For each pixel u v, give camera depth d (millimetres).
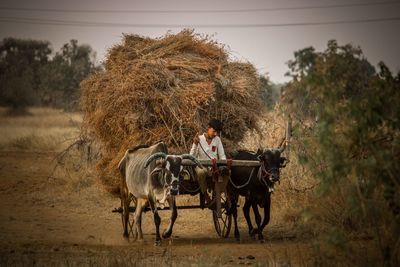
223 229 26578
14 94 122000
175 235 27094
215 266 19125
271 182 24203
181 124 25531
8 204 34406
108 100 26422
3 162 51281
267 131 31953
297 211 27547
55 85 126000
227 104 26781
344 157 16156
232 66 28391
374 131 16578
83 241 25328
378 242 17547
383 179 15992
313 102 25609
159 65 26438
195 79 26594
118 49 28516
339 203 23062
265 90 29484
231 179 25844
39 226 28625
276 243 24297
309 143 17359
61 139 62625
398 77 16500
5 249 22797
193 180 24984
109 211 32969
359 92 19094
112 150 27781
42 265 19328
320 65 16938
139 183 24656
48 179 42219
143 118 25891
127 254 21094
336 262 17656
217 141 25328
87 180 38438
